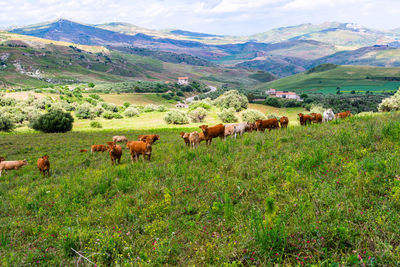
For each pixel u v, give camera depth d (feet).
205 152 38.09
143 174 31.42
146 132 133.28
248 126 54.75
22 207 25.91
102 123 237.45
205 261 12.66
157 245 14.37
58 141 97.91
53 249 16.48
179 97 605.31
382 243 10.80
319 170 21.03
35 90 391.45
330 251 11.46
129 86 644.69
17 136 118.62
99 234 16.34
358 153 23.18
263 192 19.57
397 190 14.07
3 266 14.42
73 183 32.50
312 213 14.15
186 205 20.26
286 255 11.61
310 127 43.60
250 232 13.29
